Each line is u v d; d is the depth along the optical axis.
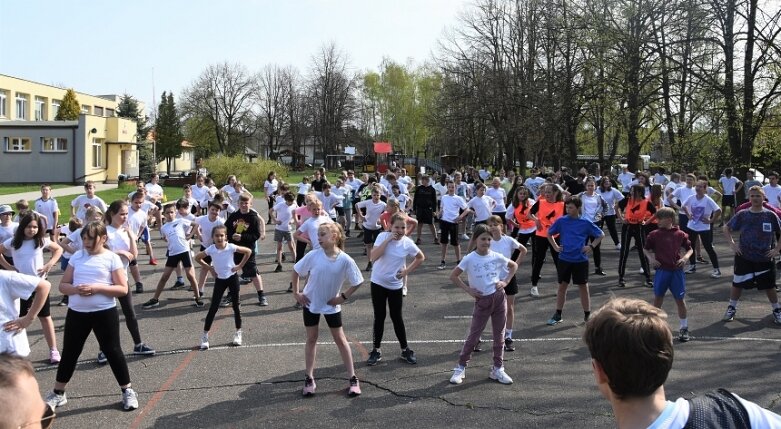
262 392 5.71
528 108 31.03
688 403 1.79
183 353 6.96
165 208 9.32
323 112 67.75
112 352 5.27
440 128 40.84
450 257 14.16
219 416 5.14
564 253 8.13
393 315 6.59
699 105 22.59
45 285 4.99
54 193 32.84
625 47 23.84
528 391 5.69
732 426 1.72
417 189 16.17
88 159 43.31
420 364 6.54
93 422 5.04
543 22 30.75
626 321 1.77
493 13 37.50
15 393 1.77
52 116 64.75
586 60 25.56
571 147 30.38
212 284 11.13
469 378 6.07
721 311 8.83
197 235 9.59
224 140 68.06
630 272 12.06
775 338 7.43
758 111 21.77
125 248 7.68
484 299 5.95
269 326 8.16
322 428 4.88
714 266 11.34
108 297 5.30
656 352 1.73
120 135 45.88
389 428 4.86
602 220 14.72
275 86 70.94
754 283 8.06
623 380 1.76
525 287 10.73
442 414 5.15
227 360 6.69
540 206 9.86
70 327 5.25
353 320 8.47
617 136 29.62
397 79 67.62
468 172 24.25
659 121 25.66
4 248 7.39
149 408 5.33
